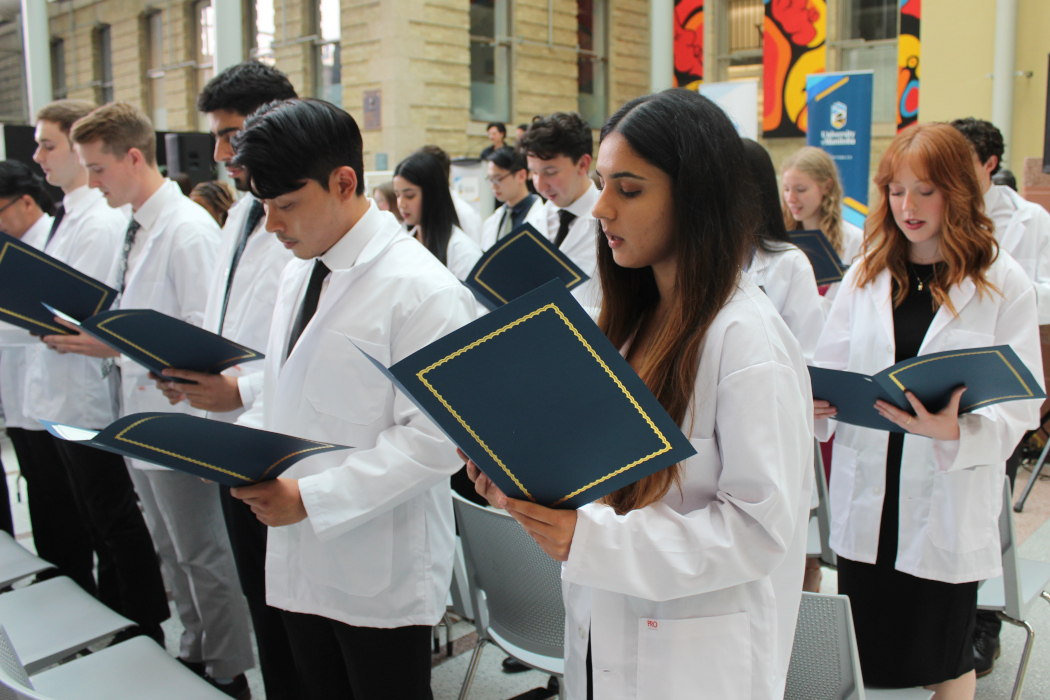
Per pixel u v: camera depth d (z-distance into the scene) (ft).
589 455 2.84
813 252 9.05
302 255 4.94
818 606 4.37
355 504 4.54
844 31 35.06
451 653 8.45
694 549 2.99
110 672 5.40
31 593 6.76
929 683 5.96
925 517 5.77
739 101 23.67
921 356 4.79
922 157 5.62
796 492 3.08
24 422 9.18
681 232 3.14
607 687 3.32
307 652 5.27
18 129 18.31
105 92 47.34
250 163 4.53
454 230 11.20
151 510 7.67
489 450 2.76
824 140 20.81
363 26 34.81
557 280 2.52
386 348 4.80
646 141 3.10
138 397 7.34
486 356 2.56
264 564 6.07
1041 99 22.68
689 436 3.19
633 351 3.71
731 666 3.19
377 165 35.12
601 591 3.36
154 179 7.75
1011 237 11.03
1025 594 6.59
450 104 36.14
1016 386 4.82
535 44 39.81
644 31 44.42
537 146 10.21
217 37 18.86
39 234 10.37
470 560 6.12
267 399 5.33
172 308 7.51
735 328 3.10
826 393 5.46
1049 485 13.15
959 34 23.44
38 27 24.93
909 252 6.15
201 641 7.84
